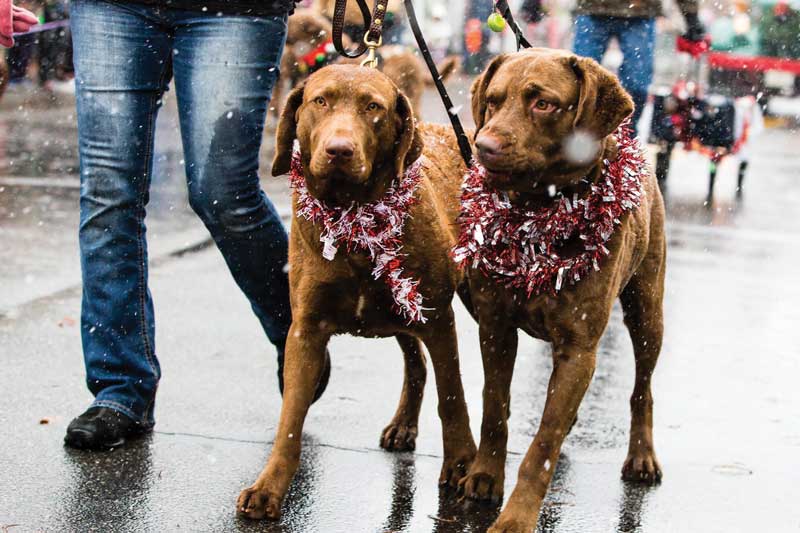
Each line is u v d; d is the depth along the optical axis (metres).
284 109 4.27
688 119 13.04
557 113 3.92
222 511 4.14
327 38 13.38
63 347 6.09
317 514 4.16
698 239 10.34
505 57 4.11
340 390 5.65
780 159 17.20
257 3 4.68
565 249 4.14
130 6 4.70
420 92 10.87
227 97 4.68
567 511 4.30
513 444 5.02
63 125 15.91
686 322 7.36
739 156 13.31
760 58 21.66
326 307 4.30
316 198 4.20
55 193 10.69
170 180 11.91
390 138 4.16
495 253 4.16
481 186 4.17
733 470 4.80
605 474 4.71
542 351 6.69
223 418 5.15
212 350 6.22
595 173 4.11
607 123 3.98
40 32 19.50
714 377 6.18
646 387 4.75
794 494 4.55
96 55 4.71
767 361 6.53
